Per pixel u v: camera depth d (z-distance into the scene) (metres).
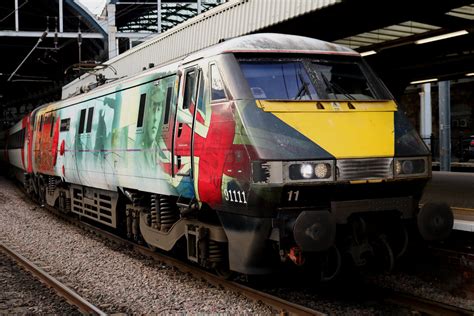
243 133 6.17
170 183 7.91
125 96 9.81
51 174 15.52
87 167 11.88
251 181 5.97
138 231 9.92
